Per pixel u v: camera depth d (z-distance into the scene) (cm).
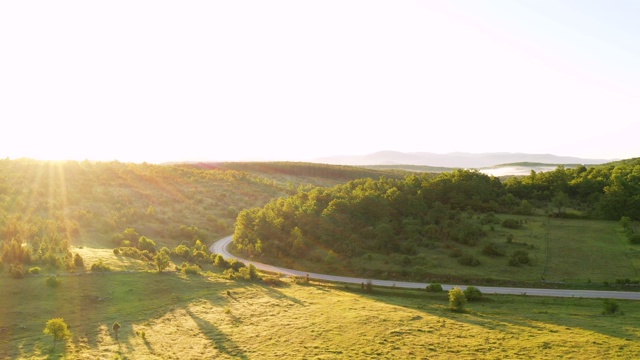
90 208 16100
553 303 7562
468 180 15625
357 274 10588
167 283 8394
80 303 6812
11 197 14762
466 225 11738
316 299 7938
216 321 6469
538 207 14862
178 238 15425
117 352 5103
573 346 5141
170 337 5734
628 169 15950
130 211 16112
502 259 10206
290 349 5359
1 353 4869
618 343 5172
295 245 12306
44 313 6256
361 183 17138
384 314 6794
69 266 8419
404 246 11269
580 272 9206
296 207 14100
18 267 7788
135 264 9588
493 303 7712
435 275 9819
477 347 5269
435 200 14512
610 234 11294
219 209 19975
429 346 5353
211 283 8769
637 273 8925
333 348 5369
